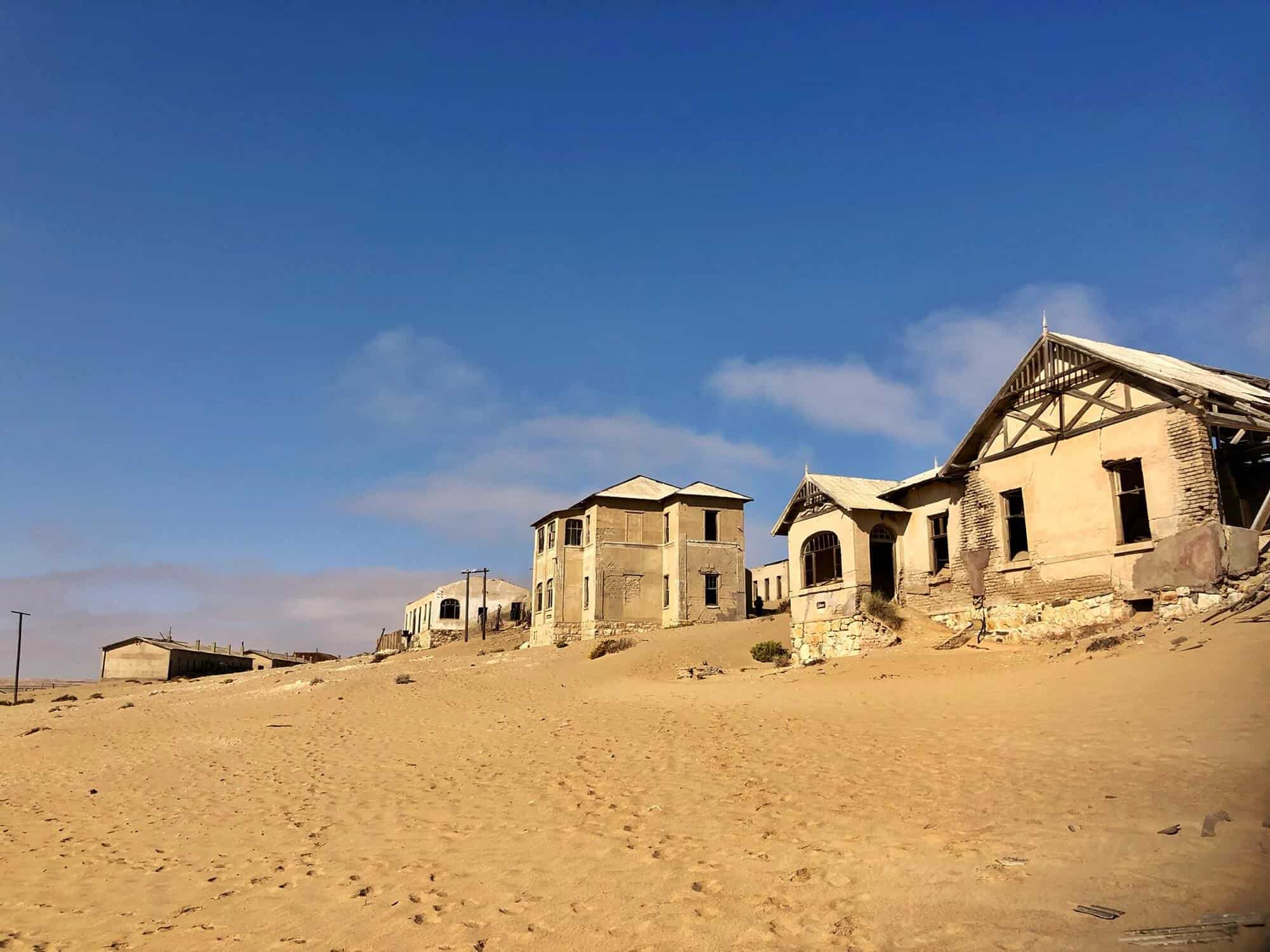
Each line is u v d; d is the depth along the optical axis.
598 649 40.50
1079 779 10.27
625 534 51.78
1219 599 18.91
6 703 50.84
